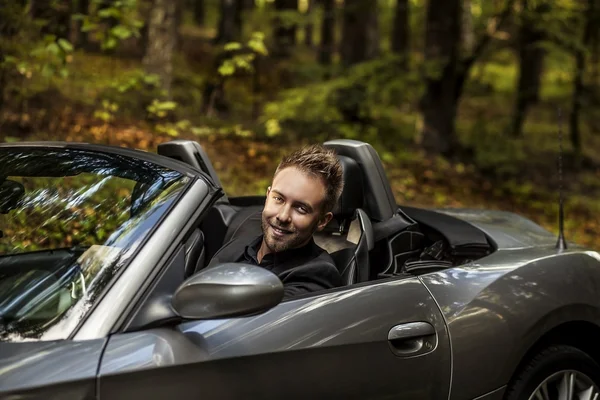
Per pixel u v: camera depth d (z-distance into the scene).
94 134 8.48
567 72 15.18
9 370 1.91
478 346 2.84
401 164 12.08
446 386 2.76
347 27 13.53
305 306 2.49
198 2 27.48
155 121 9.59
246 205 3.84
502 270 3.11
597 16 14.52
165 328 2.19
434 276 2.93
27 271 2.27
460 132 19.58
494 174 14.16
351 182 3.30
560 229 3.54
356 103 11.45
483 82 23.20
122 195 2.45
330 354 2.44
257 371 2.27
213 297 2.09
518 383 3.06
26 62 7.00
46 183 2.55
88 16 6.97
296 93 10.67
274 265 2.71
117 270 2.21
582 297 3.24
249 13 12.05
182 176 2.49
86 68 10.76
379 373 2.56
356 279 3.01
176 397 2.11
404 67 12.23
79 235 2.35
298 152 2.67
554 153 18.45
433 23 14.19
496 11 13.88
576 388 3.29
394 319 2.65
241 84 15.02
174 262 2.29
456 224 3.66
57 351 2.00
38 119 8.24
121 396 2.01
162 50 9.86
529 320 3.01
